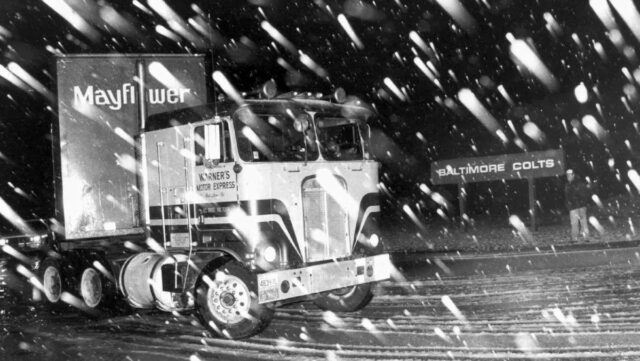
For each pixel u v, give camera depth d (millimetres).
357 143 8875
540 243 14227
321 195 8203
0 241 11695
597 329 6906
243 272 7633
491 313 8102
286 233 7754
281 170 7789
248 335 7613
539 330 7047
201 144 8188
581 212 14289
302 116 8070
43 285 10883
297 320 8742
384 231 19984
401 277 11625
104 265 9469
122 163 9820
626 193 21484
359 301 8883
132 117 9930
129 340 8062
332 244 8266
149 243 9086
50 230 10383
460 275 11359
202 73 10367
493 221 20328
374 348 6871
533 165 15766
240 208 7621
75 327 9125
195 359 6902
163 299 8414
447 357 6293
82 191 9633
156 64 10070
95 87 9750
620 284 9336
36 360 7219
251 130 7777
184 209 8430
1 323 9633
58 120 9531
